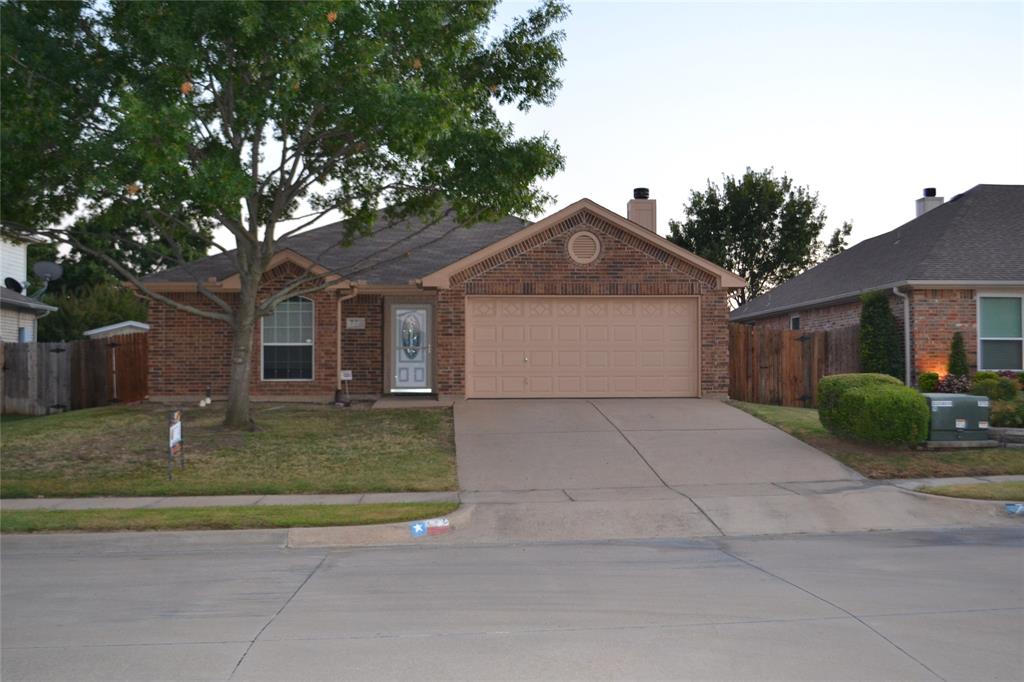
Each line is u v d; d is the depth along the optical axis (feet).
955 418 50.14
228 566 30.07
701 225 142.61
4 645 21.07
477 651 20.26
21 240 55.72
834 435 53.26
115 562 30.83
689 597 25.07
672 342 67.46
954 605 24.02
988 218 74.74
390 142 48.26
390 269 74.38
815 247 144.36
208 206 47.60
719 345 67.10
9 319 92.53
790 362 70.54
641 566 29.58
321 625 22.50
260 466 47.75
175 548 33.40
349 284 69.56
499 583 27.09
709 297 67.21
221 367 70.08
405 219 63.72
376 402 66.90
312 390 69.67
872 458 48.52
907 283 66.13
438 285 65.57
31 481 44.88
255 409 64.34
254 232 54.34
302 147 51.72
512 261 66.28
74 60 47.16
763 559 30.63
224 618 23.30
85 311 125.70
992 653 19.92
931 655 19.77
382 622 22.72
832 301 78.33
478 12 52.16
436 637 21.39
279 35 45.16
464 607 24.16
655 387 67.21
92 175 45.16
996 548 32.30
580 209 66.08
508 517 37.83
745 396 70.95
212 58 48.06
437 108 47.01
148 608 24.43
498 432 55.21
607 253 66.80
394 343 73.56
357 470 47.06
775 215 140.97
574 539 35.06
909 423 48.75
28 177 47.26
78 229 57.36
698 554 31.65
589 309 67.10
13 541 33.53
